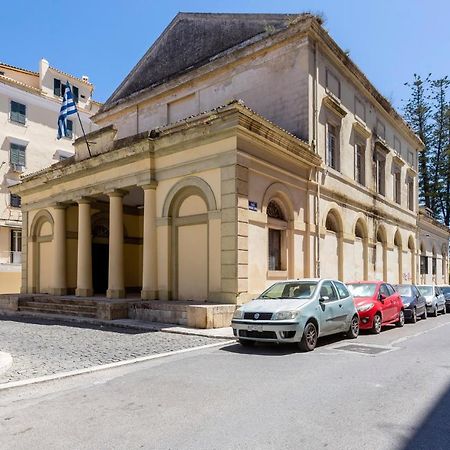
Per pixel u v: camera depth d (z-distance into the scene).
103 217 20.84
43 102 34.16
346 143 20.62
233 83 19.39
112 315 13.93
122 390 6.20
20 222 31.27
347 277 19.72
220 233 13.15
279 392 5.93
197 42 21.75
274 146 14.41
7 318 16.22
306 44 17.16
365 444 4.21
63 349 9.46
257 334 9.09
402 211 28.66
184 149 14.33
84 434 4.56
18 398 5.96
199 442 4.27
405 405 5.39
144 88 24.02
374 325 12.06
